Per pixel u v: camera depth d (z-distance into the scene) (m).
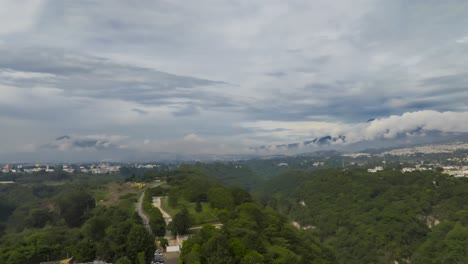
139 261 132.25
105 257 137.00
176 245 165.00
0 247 177.62
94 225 182.88
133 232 139.00
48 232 191.75
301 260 151.62
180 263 124.94
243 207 196.00
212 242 122.06
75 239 179.00
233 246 125.81
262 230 178.62
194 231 182.88
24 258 143.62
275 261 132.12
